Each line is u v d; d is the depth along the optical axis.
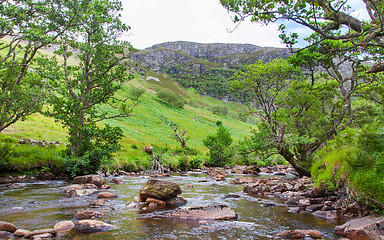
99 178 14.69
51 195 11.37
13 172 16.47
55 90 19.48
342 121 21.75
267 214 8.36
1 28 15.82
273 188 14.06
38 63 19.22
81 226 6.26
